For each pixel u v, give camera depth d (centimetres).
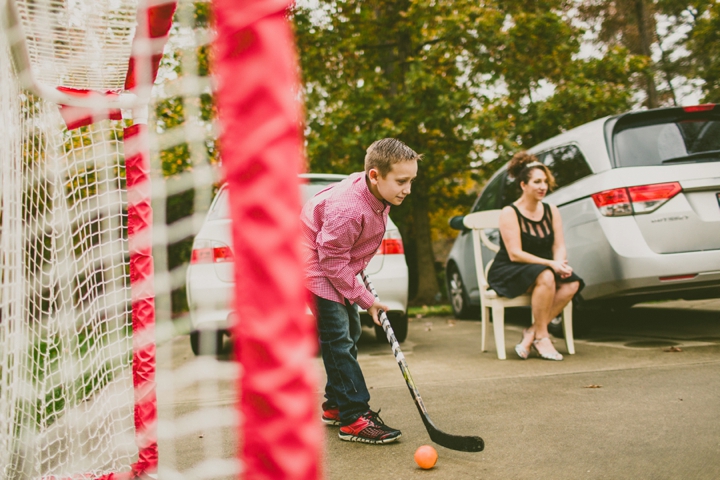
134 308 208
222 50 48
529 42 1023
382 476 207
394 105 953
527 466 208
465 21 946
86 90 195
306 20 927
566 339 430
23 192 183
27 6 142
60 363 204
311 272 264
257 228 48
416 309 911
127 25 157
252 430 49
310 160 930
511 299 427
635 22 1542
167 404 210
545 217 437
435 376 377
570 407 282
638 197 425
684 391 299
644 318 595
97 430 206
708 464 200
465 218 460
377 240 274
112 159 237
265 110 47
